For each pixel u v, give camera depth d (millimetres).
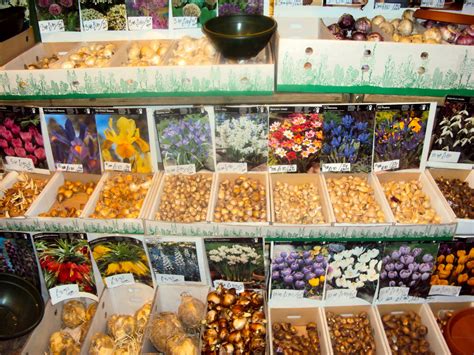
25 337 1758
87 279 1825
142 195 1793
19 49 1748
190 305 1769
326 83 1532
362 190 1780
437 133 1741
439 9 1856
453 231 1610
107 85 1523
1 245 1754
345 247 1668
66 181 1909
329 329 1785
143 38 1882
